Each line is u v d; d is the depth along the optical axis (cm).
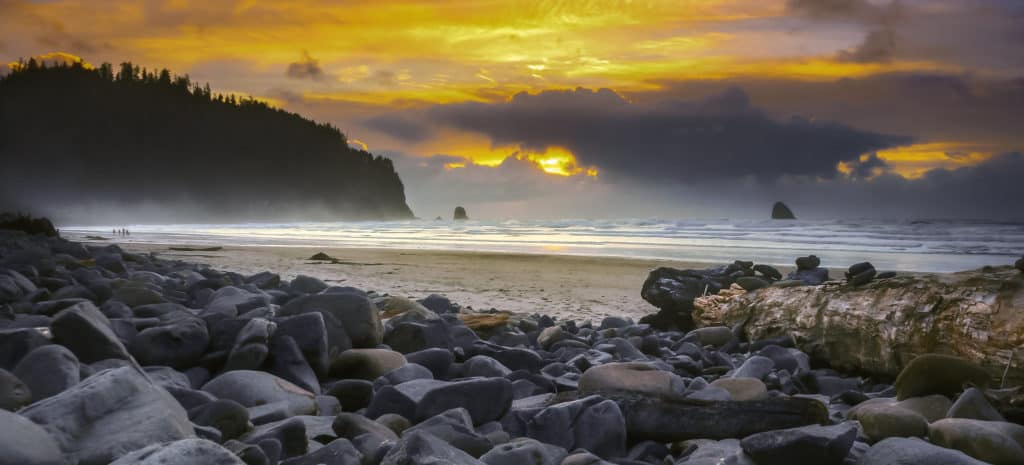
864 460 264
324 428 299
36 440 189
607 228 5044
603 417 308
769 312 672
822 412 314
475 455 267
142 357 379
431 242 3497
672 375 380
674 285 867
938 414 342
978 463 239
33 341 320
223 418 272
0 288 527
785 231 3862
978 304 459
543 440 303
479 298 1203
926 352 488
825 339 585
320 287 727
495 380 328
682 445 308
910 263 1952
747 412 314
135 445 205
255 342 381
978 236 3191
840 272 1664
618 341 573
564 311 1054
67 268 873
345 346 442
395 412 329
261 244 3516
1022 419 358
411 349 493
